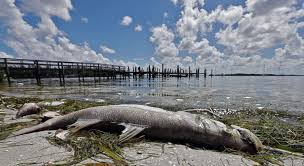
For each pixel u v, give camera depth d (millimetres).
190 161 378
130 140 461
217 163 381
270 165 404
